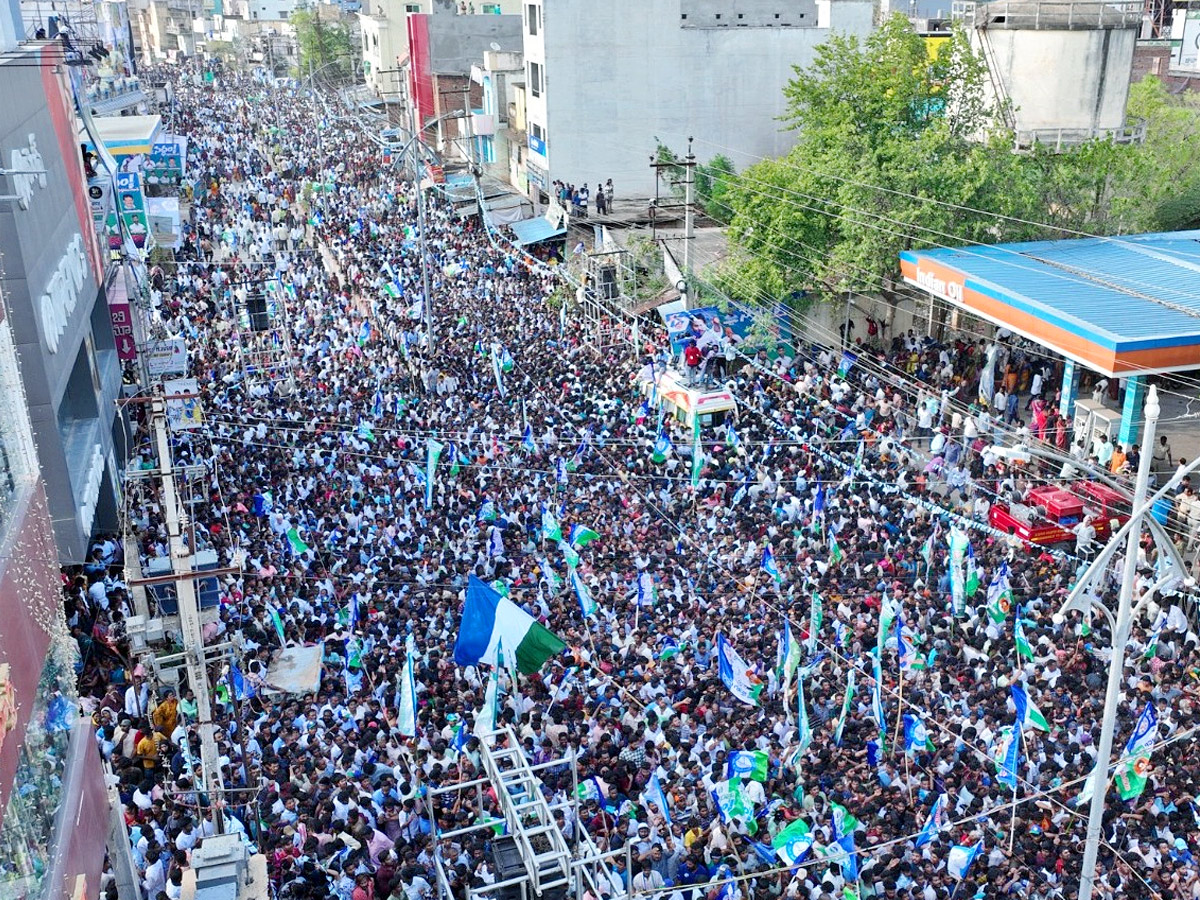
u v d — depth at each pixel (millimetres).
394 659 23031
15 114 23766
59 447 23234
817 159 43250
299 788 19375
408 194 73312
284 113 114500
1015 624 23578
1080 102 47250
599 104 64062
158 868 17359
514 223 63031
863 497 30547
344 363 43031
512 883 15438
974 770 19766
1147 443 15383
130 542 27031
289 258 61094
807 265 43625
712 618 24359
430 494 30578
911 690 22016
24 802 10039
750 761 18344
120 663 24188
